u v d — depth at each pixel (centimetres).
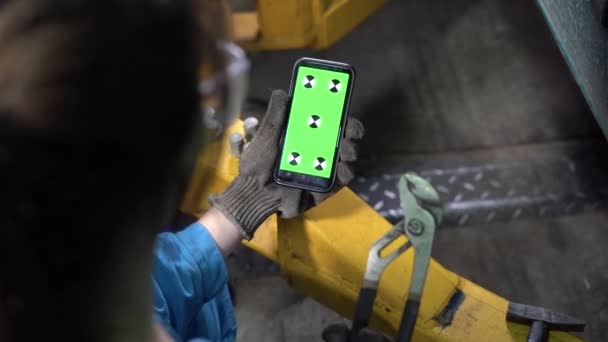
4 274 37
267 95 306
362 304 107
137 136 37
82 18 35
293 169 125
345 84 123
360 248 154
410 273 154
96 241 38
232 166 161
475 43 330
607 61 139
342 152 124
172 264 111
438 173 286
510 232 272
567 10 157
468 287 160
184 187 46
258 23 296
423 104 310
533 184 281
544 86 313
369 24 336
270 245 167
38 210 36
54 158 35
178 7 38
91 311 41
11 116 34
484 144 295
